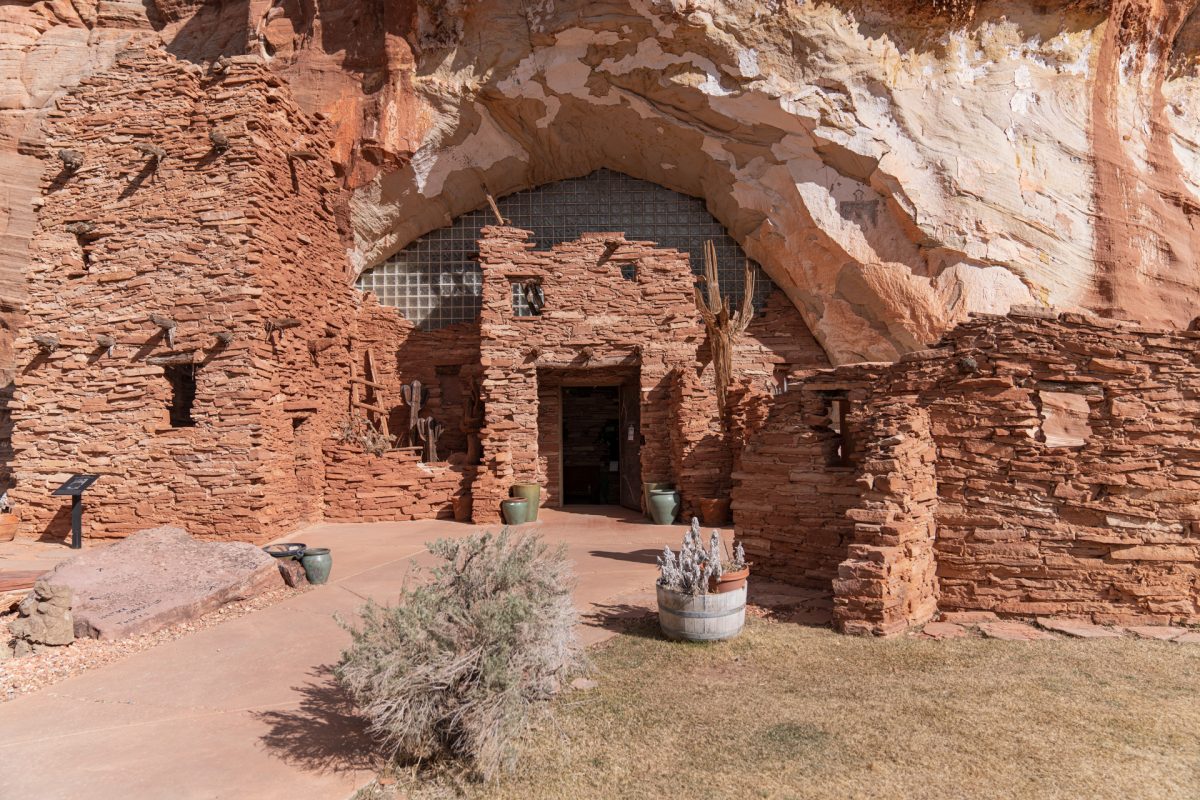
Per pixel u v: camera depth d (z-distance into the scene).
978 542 7.74
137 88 13.74
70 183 14.00
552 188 20.83
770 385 19.39
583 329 16.38
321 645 7.19
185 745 4.98
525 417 16.25
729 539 12.48
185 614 8.05
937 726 5.03
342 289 18.09
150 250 13.48
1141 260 16.39
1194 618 7.14
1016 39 16.48
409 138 18.00
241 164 13.25
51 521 13.47
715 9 16.06
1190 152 16.86
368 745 4.96
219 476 12.84
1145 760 4.52
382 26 17.95
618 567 10.35
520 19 16.94
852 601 7.21
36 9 22.47
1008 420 7.78
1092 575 7.38
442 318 20.31
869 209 17.31
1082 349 7.66
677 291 16.41
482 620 4.79
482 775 4.46
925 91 16.64
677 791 4.25
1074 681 5.82
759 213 18.73
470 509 15.93
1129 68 16.72
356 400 17.92
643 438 17.14
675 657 6.57
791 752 4.69
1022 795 4.14
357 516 16.02
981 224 16.34
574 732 5.04
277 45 18.75
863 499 7.54
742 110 17.17
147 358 13.33
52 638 7.13
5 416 20.73
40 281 13.96
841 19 16.23
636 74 17.31
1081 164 16.50
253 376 12.94
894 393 8.52
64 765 4.69
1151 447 7.38
